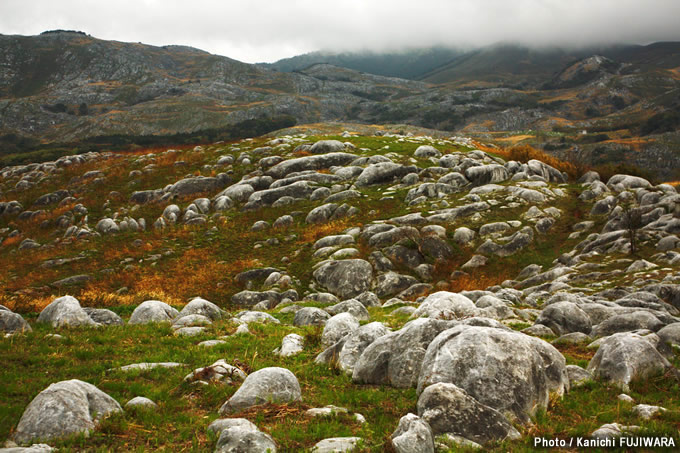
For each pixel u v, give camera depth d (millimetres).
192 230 44062
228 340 14227
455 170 51188
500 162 58375
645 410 8430
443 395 7797
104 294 29078
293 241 39969
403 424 7191
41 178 59938
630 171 54000
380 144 65812
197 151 67125
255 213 47250
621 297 20453
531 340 9766
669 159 194375
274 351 13062
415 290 30094
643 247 29094
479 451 6926
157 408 8461
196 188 52625
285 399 8805
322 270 32688
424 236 36281
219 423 7398
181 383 9742
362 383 10391
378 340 10805
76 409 7430
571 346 13531
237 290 31984
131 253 38656
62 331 14242
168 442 7156
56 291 30750
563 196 43719
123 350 12578
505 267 33219
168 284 32562
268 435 6934
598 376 10289
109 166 62125
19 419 7480
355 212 43438
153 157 64500
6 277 34125
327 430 7562
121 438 7258
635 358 10070
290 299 29812
